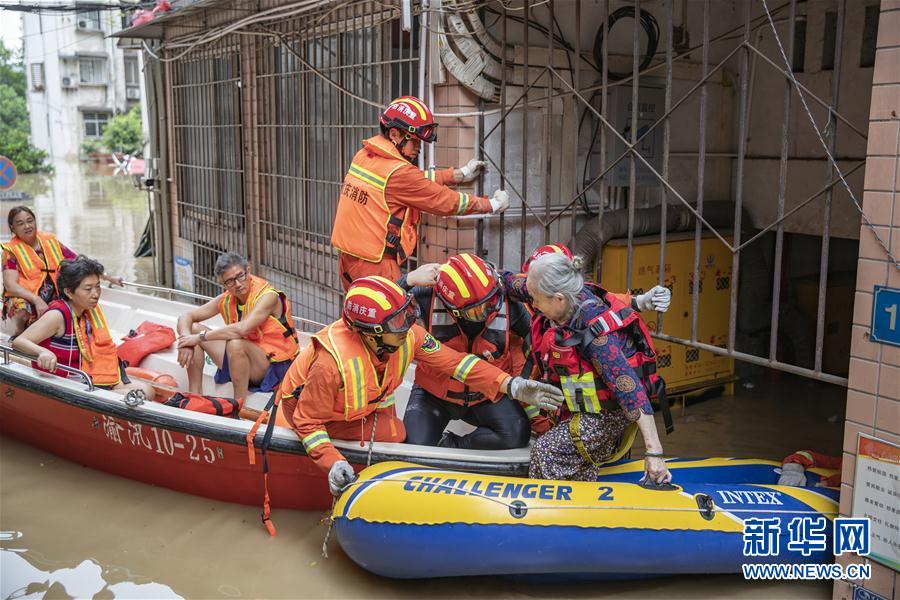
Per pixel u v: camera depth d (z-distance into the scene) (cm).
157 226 1028
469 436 424
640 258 562
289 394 400
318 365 379
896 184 314
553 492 356
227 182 855
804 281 658
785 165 389
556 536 344
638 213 570
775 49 599
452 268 391
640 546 346
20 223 618
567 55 552
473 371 393
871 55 547
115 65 3744
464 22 505
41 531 427
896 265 316
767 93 607
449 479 363
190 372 519
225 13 809
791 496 369
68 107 3703
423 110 457
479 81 517
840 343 663
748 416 590
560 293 351
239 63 795
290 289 755
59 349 480
